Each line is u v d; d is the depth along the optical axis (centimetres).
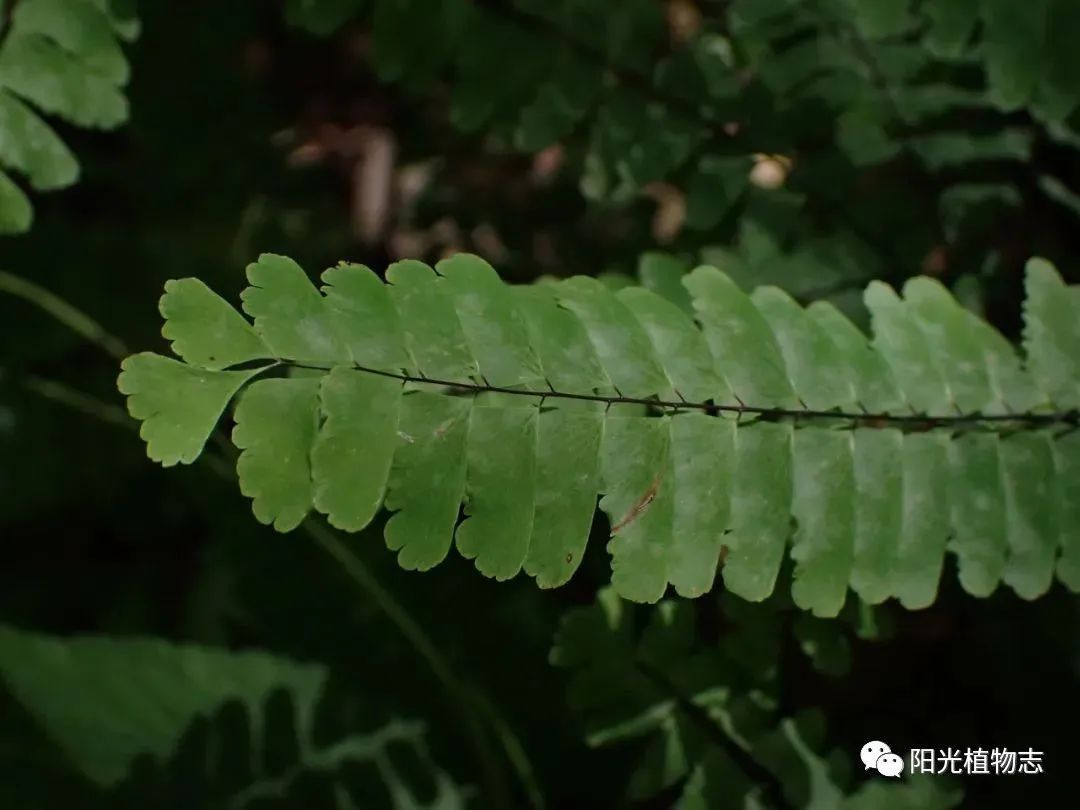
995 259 31
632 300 26
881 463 26
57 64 27
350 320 24
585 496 25
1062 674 31
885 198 31
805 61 31
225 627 32
